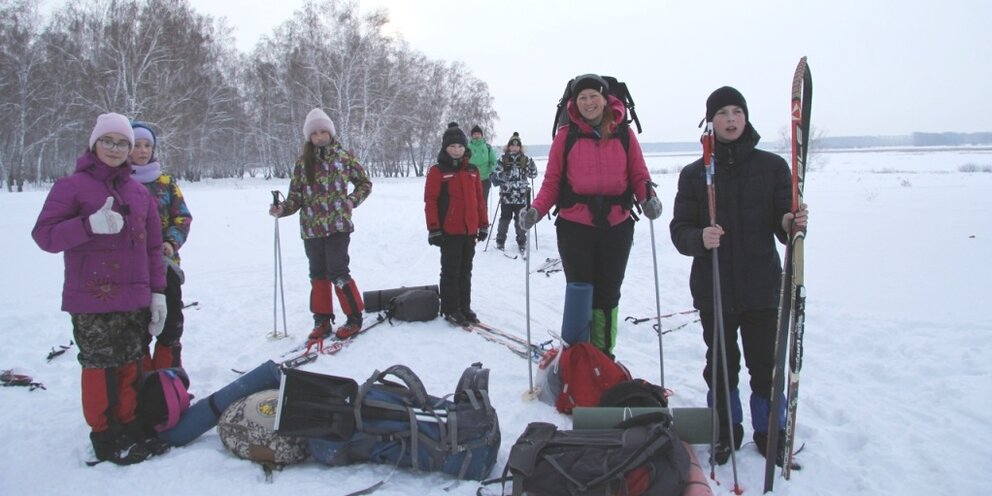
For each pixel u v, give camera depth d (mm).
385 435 2691
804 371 3947
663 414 2557
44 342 4574
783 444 2854
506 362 4176
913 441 2904
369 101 37656
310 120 4473
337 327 4918
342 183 4559
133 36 30250
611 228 3547
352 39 36969
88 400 2676
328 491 2498
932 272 6516
